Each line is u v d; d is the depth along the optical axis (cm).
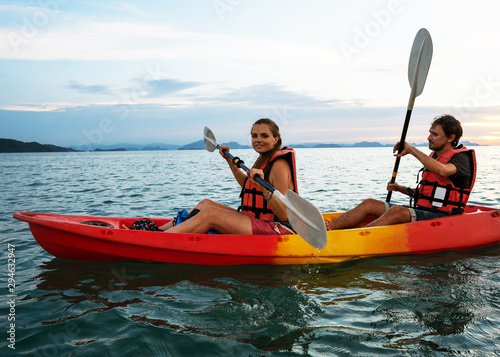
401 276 275
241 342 185
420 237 326
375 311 216
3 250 349
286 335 192
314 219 241
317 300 234
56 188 883
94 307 228
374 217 386
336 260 309
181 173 1421
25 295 247
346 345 180
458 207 345
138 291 252
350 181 1020
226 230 305
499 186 842
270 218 308
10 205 625
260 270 293
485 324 198
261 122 289
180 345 183
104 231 298
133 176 1275
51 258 324
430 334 189
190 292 249
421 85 334
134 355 176
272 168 282
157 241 297
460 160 331
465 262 305
